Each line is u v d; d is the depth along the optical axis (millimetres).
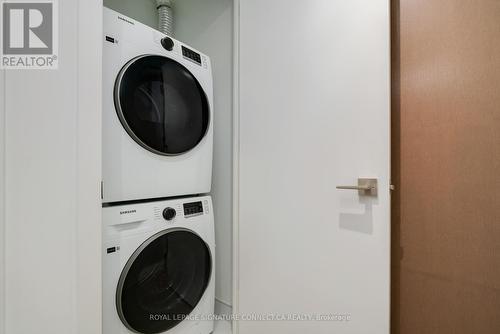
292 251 993
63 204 621
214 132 1420
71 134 636
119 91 816
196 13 1493
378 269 773
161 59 977
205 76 1195
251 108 1132
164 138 970
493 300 679
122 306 803
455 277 737
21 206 563
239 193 1182
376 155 778
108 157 794
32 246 576
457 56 725
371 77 786
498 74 665
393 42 841
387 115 757
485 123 686
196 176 1123
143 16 1562
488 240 685
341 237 857
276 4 1038
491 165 679
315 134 923
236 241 1190
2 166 543
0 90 548
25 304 567
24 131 569
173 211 981
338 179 863
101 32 694
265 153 1081
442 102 753
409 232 821
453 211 740
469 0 703
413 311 813
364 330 802
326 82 891
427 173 785
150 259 907
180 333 1029
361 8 806
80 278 645
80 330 643
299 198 970
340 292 857
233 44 1282
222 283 1368
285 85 1011
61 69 622
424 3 779
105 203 821
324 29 894
